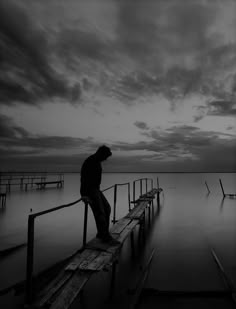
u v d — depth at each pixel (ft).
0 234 25.07
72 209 41.32
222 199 56.54
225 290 11.80
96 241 12.83
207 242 21.50
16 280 14.15
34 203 48.98
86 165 12.60
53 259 17.61
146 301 11.17
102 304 11.12
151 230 26.50
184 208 42.96
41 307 7.16
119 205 47.37
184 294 11.64
